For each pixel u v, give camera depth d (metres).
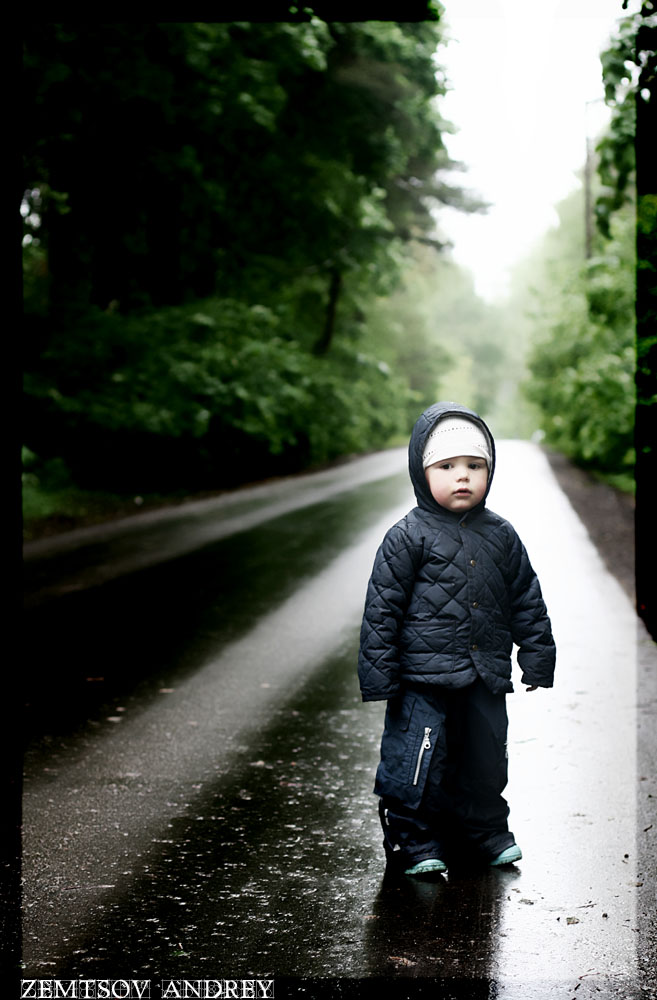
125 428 16.50
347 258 25.17
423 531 3.61
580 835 3.84
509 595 3.70
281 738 5.11
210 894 3.39
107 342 16.45
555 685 5.91
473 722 3.61
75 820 4.04
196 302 18.75
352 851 3.74
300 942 3.06
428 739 3.55
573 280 21.73
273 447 19.27
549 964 2.92
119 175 15.80
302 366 21.39
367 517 14.59
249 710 5.59
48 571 9.87
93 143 14.85
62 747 4.95
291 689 6.02
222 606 8.36
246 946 3.04
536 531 12.82
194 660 6.67
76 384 16.45
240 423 18.28
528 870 3.55
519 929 3.13
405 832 3.58
